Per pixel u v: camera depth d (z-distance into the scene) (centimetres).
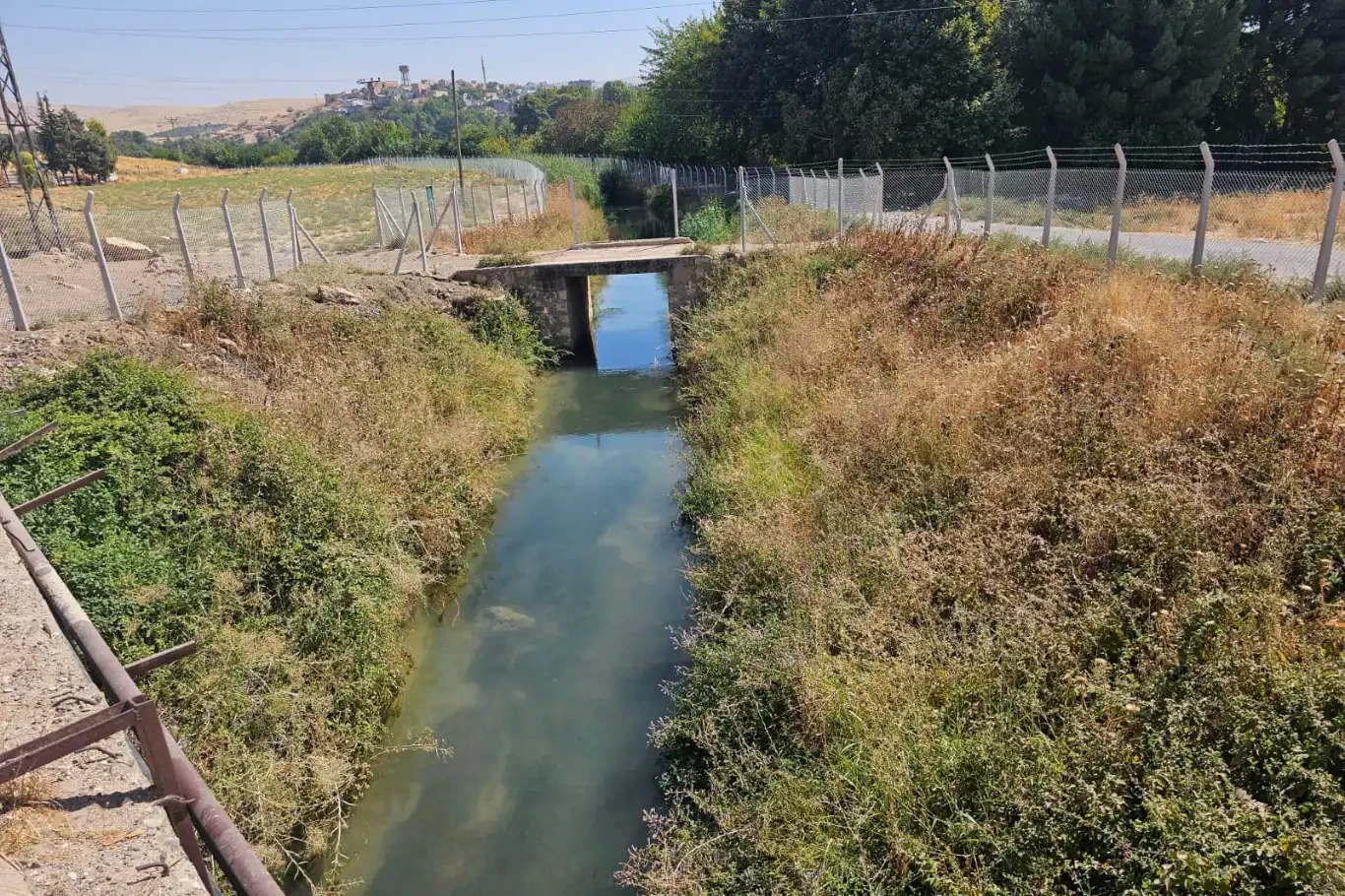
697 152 4378
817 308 1209
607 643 740
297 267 1538
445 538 873
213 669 573
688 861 467
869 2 3091
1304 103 2659
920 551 615
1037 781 406
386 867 529
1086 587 529
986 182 2134
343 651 646
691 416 1285
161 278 1538
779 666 552
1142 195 1688
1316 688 393
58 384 796
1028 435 684
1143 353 716
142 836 316
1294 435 563
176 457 752
